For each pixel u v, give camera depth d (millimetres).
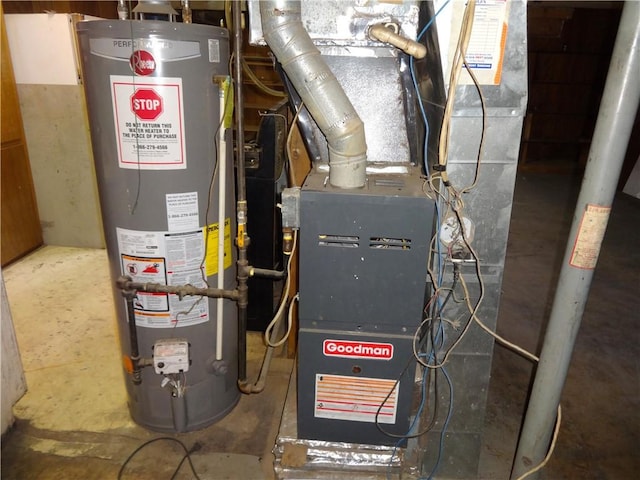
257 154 2053
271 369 2061
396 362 1121
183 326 1558
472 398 1405
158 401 1660
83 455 1606
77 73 2898
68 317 2447
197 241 1489
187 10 1417
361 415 1185
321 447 1238
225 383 1749
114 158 1377
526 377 2141
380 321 1090
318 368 1142
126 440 1676
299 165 1695
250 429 1748
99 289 2750
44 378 1981
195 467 1575
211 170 1455
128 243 1452
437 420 1430
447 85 1147
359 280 1056
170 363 1526
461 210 1228
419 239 1013
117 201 1422
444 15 1092
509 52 1109
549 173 6500
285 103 2232
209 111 1396
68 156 3113
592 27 6230
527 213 4785
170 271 1484
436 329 1328
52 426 1729
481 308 1314
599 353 2328
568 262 1091
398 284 1053
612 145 977
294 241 1188
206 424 1741
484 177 1204
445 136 1120
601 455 1691
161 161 1366
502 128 1164
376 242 1026
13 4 3143
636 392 2043
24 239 3158
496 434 1791
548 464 1643
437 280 1268
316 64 1011
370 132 1239
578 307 1108
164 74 1288
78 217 3268
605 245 3875
